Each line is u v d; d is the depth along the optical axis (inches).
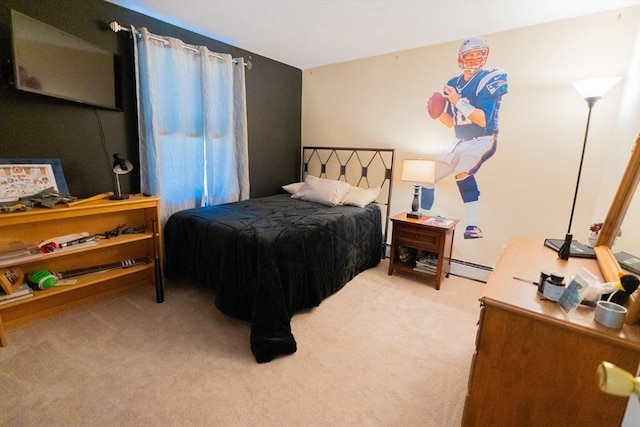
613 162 82.8
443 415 54.9
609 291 39.3
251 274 76.3
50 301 82.7
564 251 56.1
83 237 81.6
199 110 112.0
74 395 56.3
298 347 72.7
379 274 119.2
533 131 100.2
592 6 83.4
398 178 132.5
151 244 96.7
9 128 75.2
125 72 95.0
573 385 36.8
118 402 55.2
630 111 75.2
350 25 101.2
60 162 83.6
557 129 96.3
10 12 64.1
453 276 119.2
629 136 73.5
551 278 40.8
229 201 126.0
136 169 101.3
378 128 135.3
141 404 55.0
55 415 52.1
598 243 57.9
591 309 38.4
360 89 138.1
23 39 66.6
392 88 128.6
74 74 78.5
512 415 41.5
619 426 35.1
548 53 94.9
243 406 55.5
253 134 138.3
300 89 157.9
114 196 87.3
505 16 91.5
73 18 83.0
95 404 54.6
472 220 115.8
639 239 47.8
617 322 33.9
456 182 117.4
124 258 98.3
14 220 65.2
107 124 93.0
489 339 41.3
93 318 82.2
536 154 100.7
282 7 90.1
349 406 56.3
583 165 93.6
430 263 111.6
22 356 66.2
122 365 64.5
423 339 77.1
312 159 159.6
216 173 121.5
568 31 91.1
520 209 106.0
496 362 41.3
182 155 107.9
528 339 38.7
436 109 118.5
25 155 78.3
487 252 114.0
